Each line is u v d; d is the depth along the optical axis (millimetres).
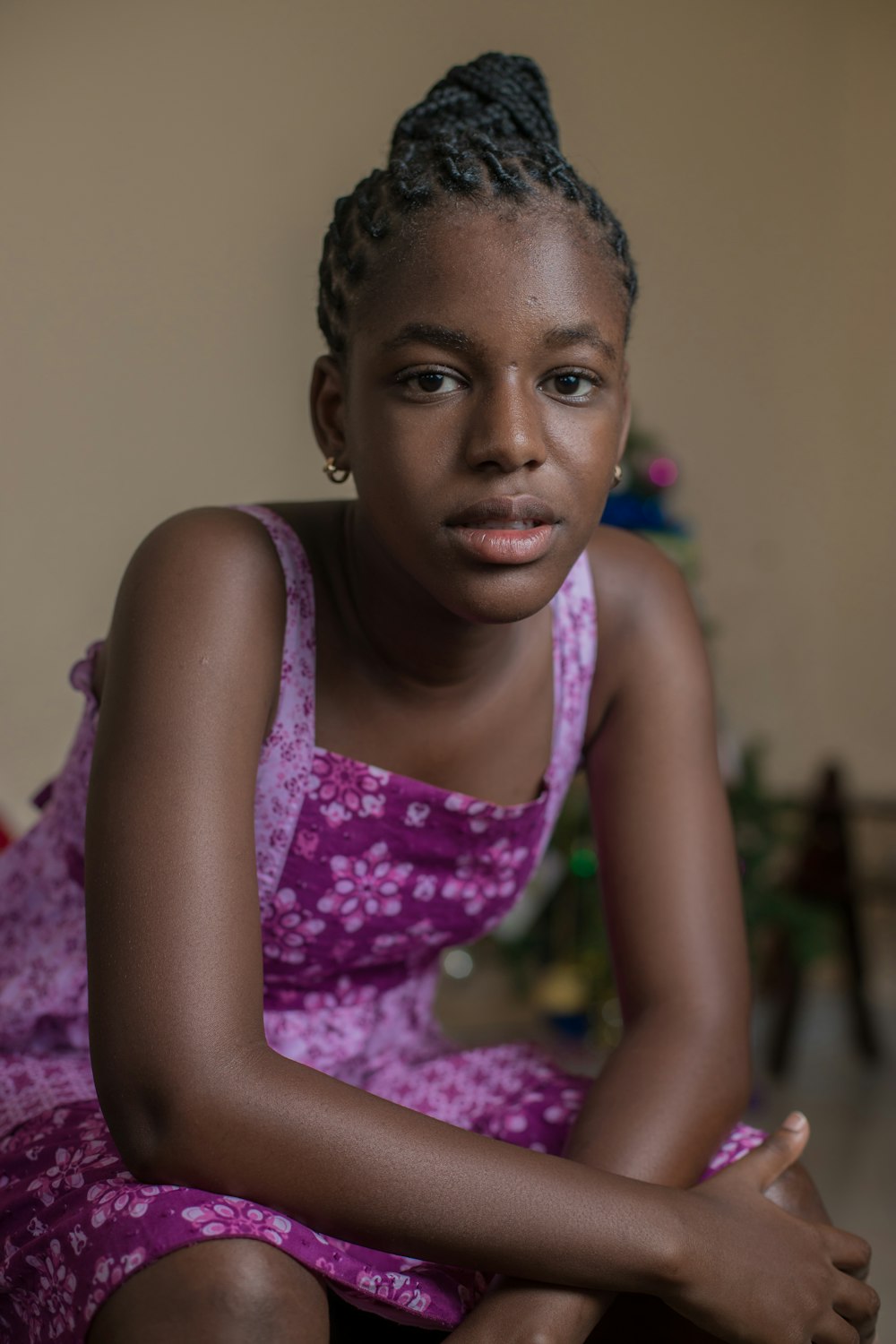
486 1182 764
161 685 860
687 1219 805
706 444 4332
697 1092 928
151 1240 701
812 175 4387
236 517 958
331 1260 744
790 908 3119
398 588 922
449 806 1000
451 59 3957
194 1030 772
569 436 820
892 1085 3086
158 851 813
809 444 4383
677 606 1101
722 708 3588
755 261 4363
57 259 3598
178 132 3686
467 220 805
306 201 3809
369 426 835
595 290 822
